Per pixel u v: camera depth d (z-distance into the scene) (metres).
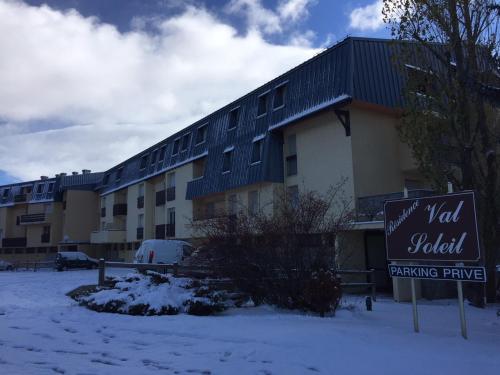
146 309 10.79
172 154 36.72
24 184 62.19
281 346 7.23
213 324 9.20
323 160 21.70
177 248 24.25
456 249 8.02
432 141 13.73
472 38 13.14
